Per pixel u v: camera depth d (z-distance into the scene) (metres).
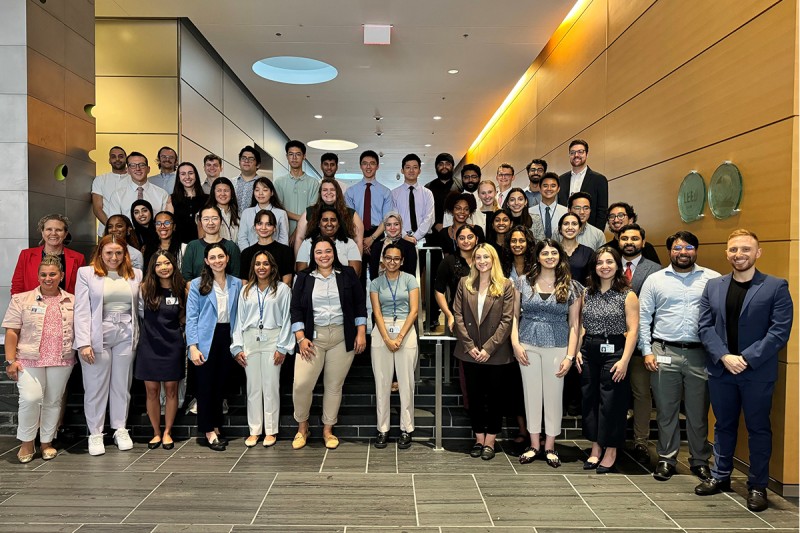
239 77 9.78
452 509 3.42
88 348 4.30
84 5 6.19
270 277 4.57
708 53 4.29
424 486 3.77
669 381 3.87
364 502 3.51
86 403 4.40
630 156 5.66
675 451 3.93
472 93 10.83
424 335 4.81
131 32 7.68
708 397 3.82
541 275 4.26
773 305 3.36
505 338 4.22
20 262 4.72
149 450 4.49
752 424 3.44
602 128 6.43
